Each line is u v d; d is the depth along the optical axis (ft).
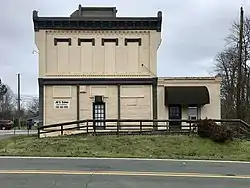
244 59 151.94
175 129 100.22
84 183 40.27
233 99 178.50
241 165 58.95
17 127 262.47
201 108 117.39
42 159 62.64
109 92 112.57
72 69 112.37
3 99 399.24
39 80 111.24
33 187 38.11
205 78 117.70
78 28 112.16
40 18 111.04
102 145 82.84
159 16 112.47
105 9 119.65
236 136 95.20
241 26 119.75
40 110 111.14
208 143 87.35
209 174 47.62
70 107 111.96
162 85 115.96
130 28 112.78
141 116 112.57
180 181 42.22
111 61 112.98
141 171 49.08
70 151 75.82
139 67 112.98
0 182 40.65
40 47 111.45
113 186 38.86
